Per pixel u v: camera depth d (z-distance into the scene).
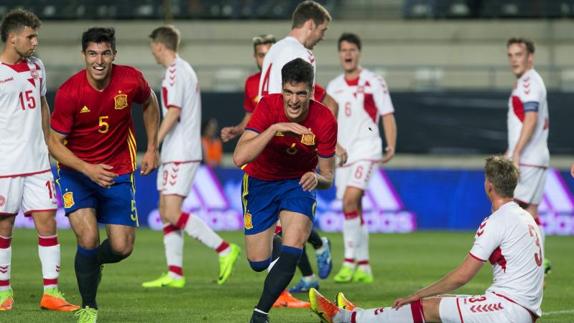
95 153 25.33
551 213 65.06
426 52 85.94
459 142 71.62
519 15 88.69
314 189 23.55
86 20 90.06
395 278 39.00
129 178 25.55
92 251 24.62
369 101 38.72
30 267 41.94
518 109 38.44
